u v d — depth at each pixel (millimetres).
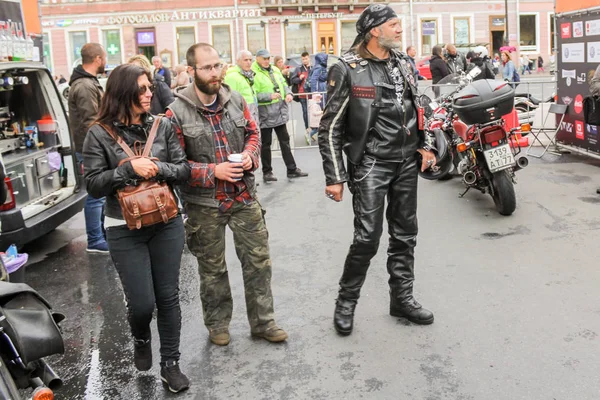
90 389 3809
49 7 40000
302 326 4461
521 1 41906
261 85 9000
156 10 40250
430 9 41406
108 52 40562
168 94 7770
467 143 6547
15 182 6512
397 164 4117
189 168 3717
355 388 3615
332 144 4055
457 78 9594
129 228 3389
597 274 5016
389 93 4020
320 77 13922
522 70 38812
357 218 4137
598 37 8516
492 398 3424
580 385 3496
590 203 6980
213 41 40812
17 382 2703
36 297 2867
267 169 9344
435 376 3680
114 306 5152
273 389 3670
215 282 4156
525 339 4047
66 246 6961
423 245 5977
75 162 7234
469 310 4520
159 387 3781
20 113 7316
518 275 5094
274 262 5832
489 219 6656
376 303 4750
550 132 11664
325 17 41156
